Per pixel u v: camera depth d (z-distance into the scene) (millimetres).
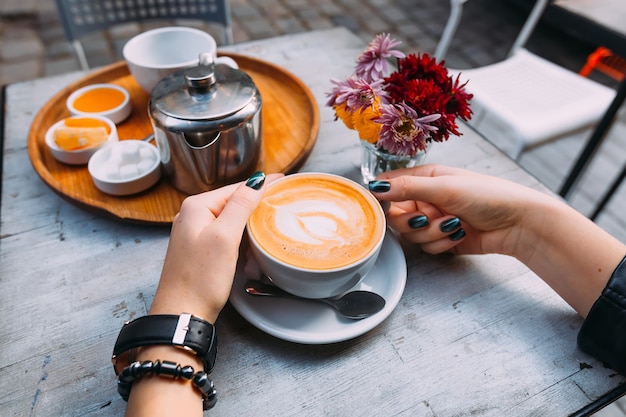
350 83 534
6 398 418
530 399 434
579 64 2199
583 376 454
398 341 476
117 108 746
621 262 449
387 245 536
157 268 542
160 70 710
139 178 612
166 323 390
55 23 2244
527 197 514
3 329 473
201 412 382
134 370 368
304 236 457
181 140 552
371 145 584
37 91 855
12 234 579
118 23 1196
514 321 500
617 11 1055
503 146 1728
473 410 423
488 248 557
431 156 733
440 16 2562
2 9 2312
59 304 499
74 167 673
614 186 1256
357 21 2457
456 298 522
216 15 1240
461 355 466
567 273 492
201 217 455
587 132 1880
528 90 1242
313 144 683
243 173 621
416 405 424
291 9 2504
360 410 419
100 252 560
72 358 450
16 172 676
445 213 574
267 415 412
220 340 468
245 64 899
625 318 427
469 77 1290
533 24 1332
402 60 560
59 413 409
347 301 476
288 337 435
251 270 489
